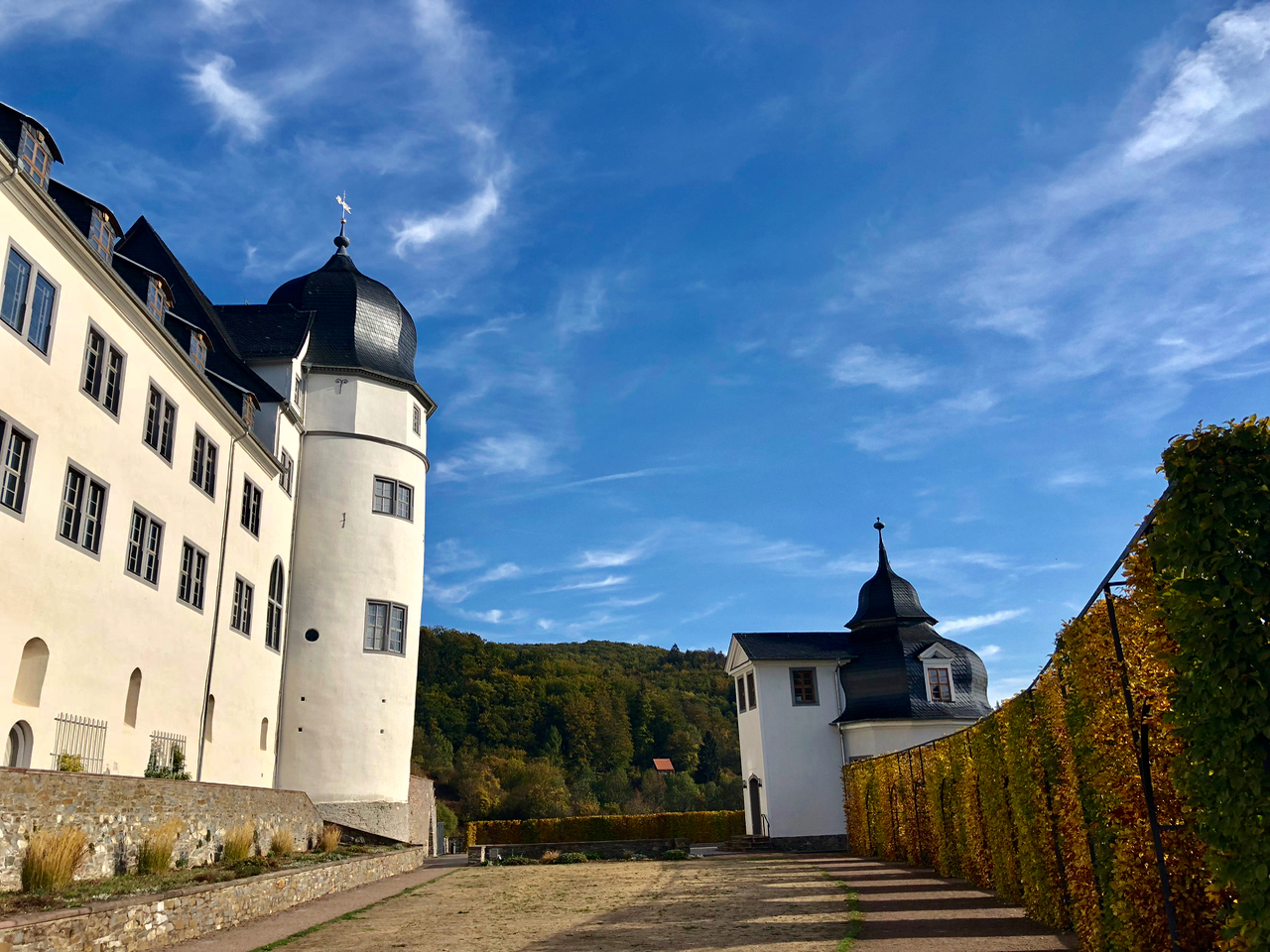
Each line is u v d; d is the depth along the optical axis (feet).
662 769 376.89
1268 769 20.16
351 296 121.19
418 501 120.98
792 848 126.52
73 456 60.34
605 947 44.06
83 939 36.65
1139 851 30.27
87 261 61.16
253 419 101.50
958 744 69.26
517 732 359.66
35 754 55.67
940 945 40.81
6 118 55.88
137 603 68.85
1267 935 19.69
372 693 108.78
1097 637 32.91
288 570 107.34
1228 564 20.88
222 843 64.90
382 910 61.00
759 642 137.69
